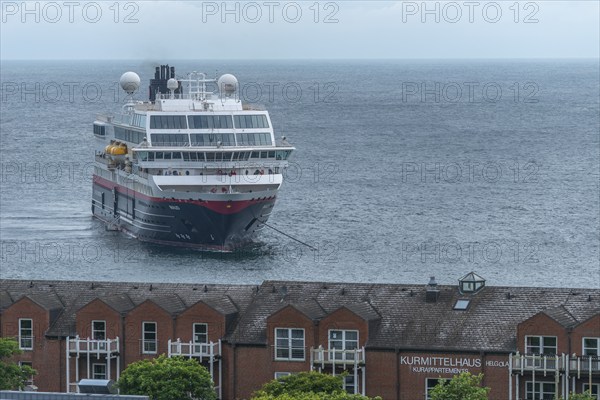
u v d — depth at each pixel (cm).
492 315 19975
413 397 19712
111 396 13750
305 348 19988
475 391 17612
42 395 13888
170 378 18700
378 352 19762
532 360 19188
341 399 17312
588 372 18988
